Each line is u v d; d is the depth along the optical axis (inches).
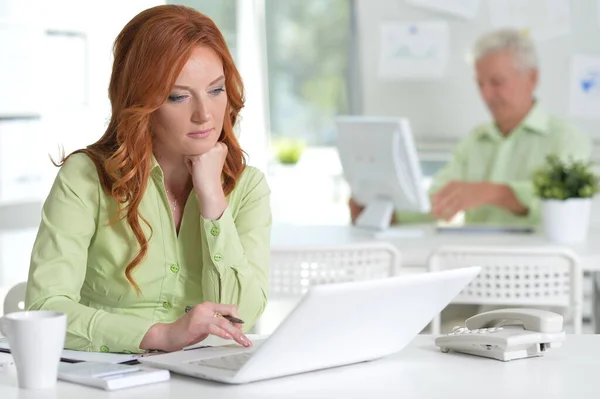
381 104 263.4
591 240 159.2
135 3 233.0
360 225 177.5
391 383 67.9
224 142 89.2
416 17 257.3
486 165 199.5
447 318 156.3
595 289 163.8
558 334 76.1
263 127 287.7
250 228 90.1
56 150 215.5
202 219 84.4
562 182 157.0
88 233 85.2
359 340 72.1
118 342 77.8
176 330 76.5
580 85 246.4
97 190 85.3
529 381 68.1
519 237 164.1
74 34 219.5
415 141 261.4
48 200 85.6
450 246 130.6
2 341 82.0
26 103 207.5
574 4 245.1
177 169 87.4
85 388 66.4
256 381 68.1
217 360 71.9
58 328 66.2
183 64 80.4
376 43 261.3
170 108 81.6
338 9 276.1
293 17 281.6
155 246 86.7
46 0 211.2
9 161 204.2
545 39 247.9
